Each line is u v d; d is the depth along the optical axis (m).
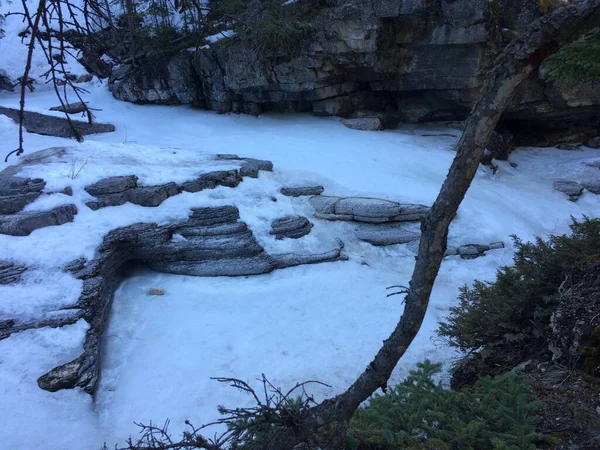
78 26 2.63
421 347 5.56
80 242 6.36
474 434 2.83
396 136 11.80
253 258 7.18
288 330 6.02
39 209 6.70
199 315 6.25
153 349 5.67
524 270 4.54
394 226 8.21
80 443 4.38
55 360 5.01
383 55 11.56
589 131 13.12
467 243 7.95
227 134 11.80
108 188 7.18
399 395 3.36
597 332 3.52
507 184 10.52
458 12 10.59
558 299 4.06
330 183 9.07
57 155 8.32
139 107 14.19
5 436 4.27
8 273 5.78
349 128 12.23
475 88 11.63
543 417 3.11
